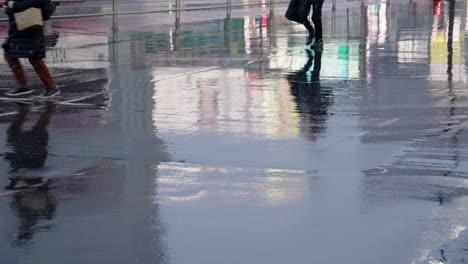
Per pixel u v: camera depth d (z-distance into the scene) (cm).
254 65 1513
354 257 511
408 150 812
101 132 922
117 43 1898
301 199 643
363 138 873
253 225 579
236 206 626
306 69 1456
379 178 704
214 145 846
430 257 509
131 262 510
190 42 1953
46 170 752
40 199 654
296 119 986
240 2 3528
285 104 1091
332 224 578
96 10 2848
